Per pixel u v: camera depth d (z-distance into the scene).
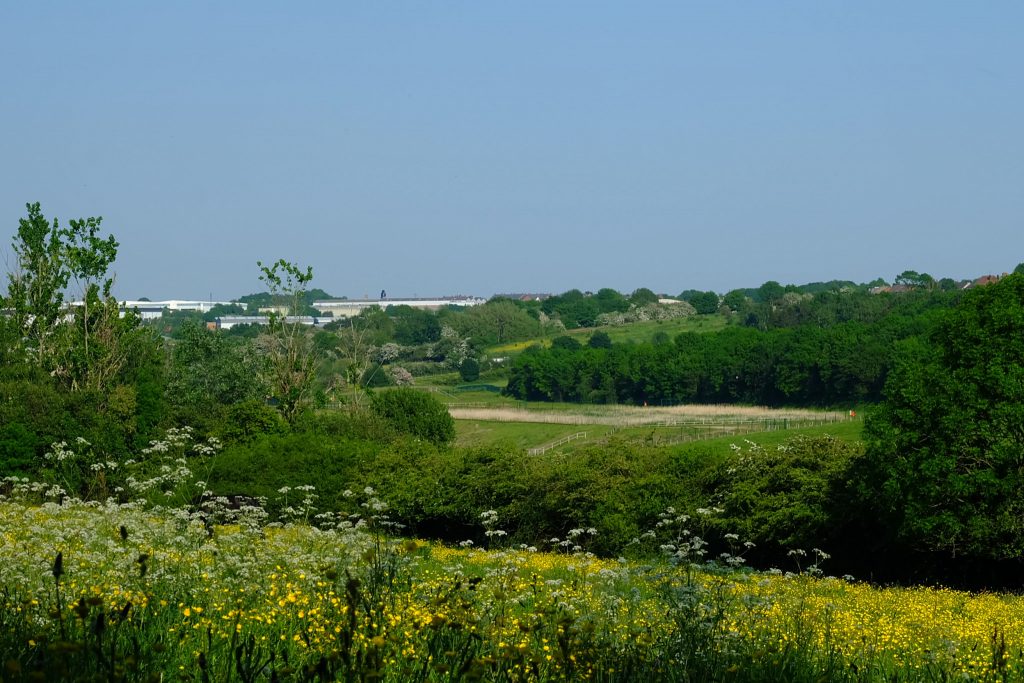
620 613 11.56
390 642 8.41
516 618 11.03
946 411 35.88
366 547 14.76
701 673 8.32
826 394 133.38
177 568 12.12
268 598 11.88
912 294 179.12
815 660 10.25
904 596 27.25
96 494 43.44
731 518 40.00
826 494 39.22
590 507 43.22
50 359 61.03
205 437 60.00
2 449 49.53
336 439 59.34
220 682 7.79
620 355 157.25
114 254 64.75
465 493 46.56
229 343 88.44
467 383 173.62
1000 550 35.00
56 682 6.53
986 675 10.67
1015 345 36.09
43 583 11.81
